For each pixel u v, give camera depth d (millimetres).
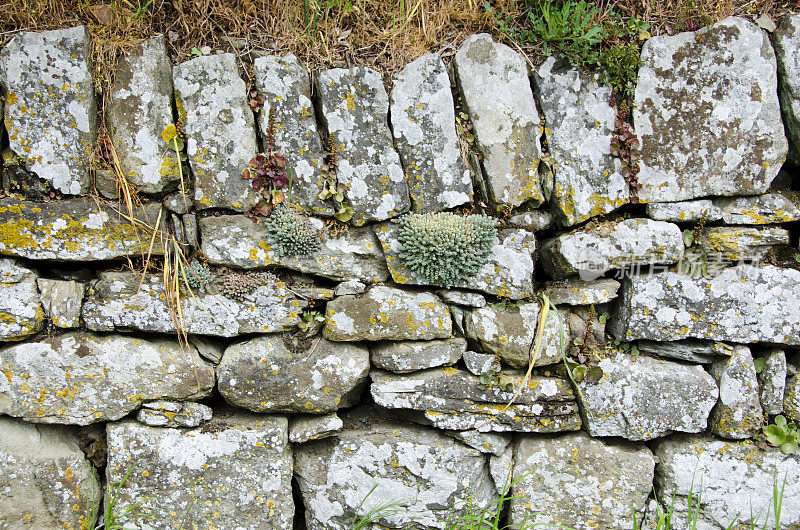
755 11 2738
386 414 2906
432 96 2561
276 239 2559
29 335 2461
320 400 2633
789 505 2723
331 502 2717
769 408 2779
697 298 2691
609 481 2744
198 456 2576
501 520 2898
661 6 2703
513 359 2721
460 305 2721
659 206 2680
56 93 2352
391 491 2717
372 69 2527
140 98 2424
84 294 2504
